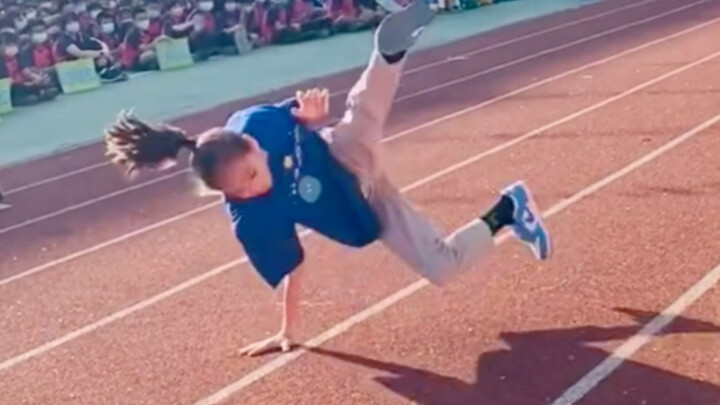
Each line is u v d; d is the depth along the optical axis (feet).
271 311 20.43
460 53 51.06
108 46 50.03
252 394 17.21
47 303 21.93
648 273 20.76
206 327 19.94
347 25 59.67
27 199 30.96
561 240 22.75
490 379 17.10
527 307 19.60
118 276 23.16
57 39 47.80
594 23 57.62
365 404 16.58
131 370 18.44
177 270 23.17
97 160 35.35
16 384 18.29
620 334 18.28
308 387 17.28
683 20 55.62
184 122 40.50
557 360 17.53
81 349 19.51
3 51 45.27
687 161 28.30
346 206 17.07
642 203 24.99
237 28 55.06
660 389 16.39
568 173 27.91
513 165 29.19
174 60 52.42
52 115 43.52
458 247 18.07
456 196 26.76
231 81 48.16
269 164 16.62
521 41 53.47
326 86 45.93
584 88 39.47
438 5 64.85
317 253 22.86
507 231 22.90
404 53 16.85
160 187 30.32
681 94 36.94
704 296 19.57
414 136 33.60
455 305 19.90
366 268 21.90
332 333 19.11
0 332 20.56
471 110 37.19
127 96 46.21
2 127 41.86
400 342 18.61
